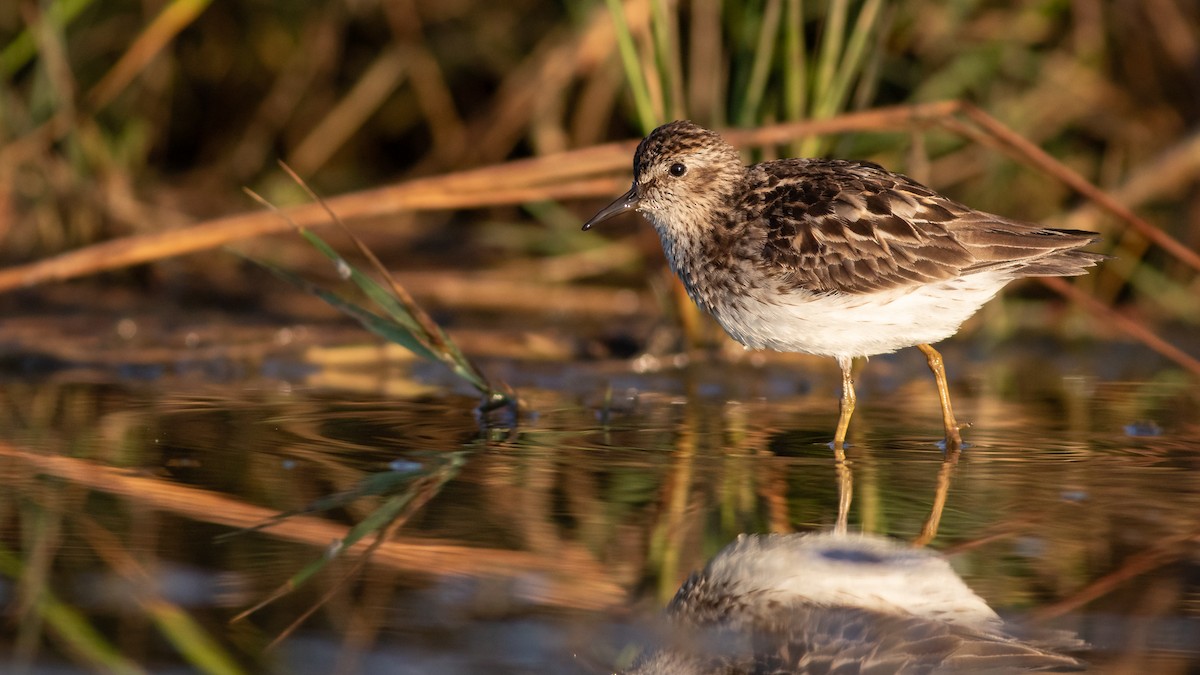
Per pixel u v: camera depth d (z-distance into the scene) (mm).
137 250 12180
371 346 12906
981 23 15953
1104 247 15484
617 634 5797
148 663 5379
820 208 9984
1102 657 5566
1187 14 16156
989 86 16172
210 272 16062
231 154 18312
